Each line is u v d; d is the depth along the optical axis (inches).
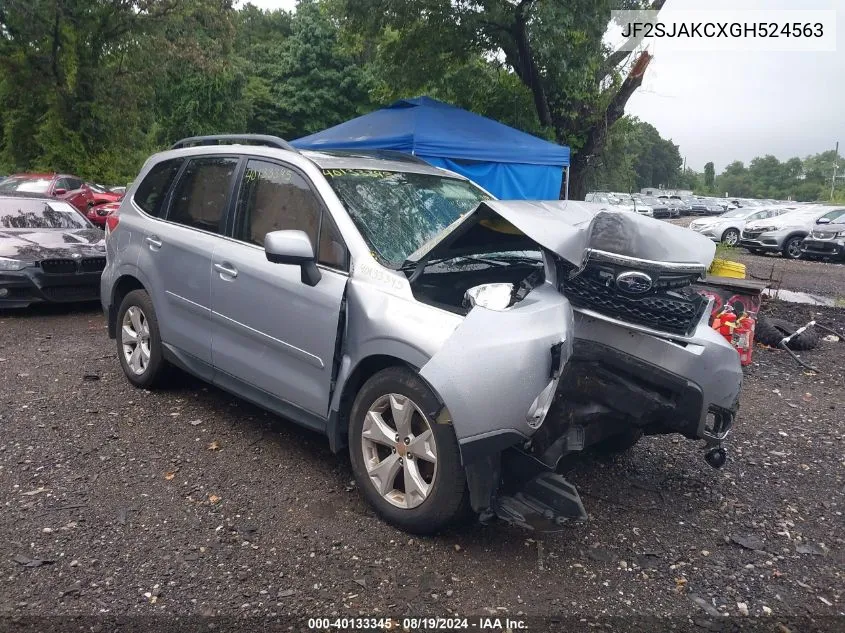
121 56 1038.4
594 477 175.6
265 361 169.8
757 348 318.0
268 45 1881.2
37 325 312.0
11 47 964.0
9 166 1097.4
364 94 1652.3
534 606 122.3
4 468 164.2
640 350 149.2
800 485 174.9
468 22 458.6
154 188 217.2
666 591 128.6
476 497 130.0
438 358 128.8
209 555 133.1
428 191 180.7
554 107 501.4
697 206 2310.5
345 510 151.1
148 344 214.4
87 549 133.3
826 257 840.3
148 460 171.8
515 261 168.2
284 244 146.5
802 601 127.4
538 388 126.5
